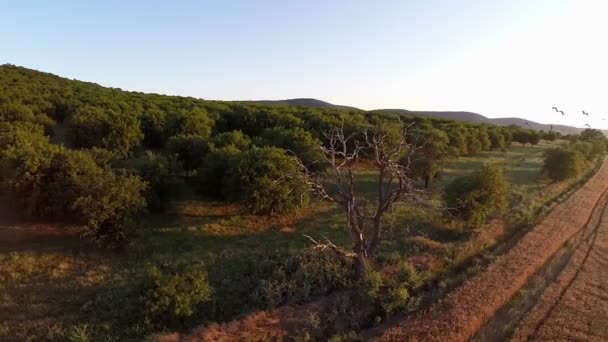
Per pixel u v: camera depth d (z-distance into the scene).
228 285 18.14
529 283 19.39
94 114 38.72
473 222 25.84
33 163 21.41
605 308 17.03
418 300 17.33
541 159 57.09
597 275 20.33
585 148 52.16
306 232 24.83
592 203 34.44
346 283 18.58
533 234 25.52
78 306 16.41
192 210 26.34
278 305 17.17
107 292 17.17
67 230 21.81
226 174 25.89
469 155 55.62
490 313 16.62
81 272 18.58
